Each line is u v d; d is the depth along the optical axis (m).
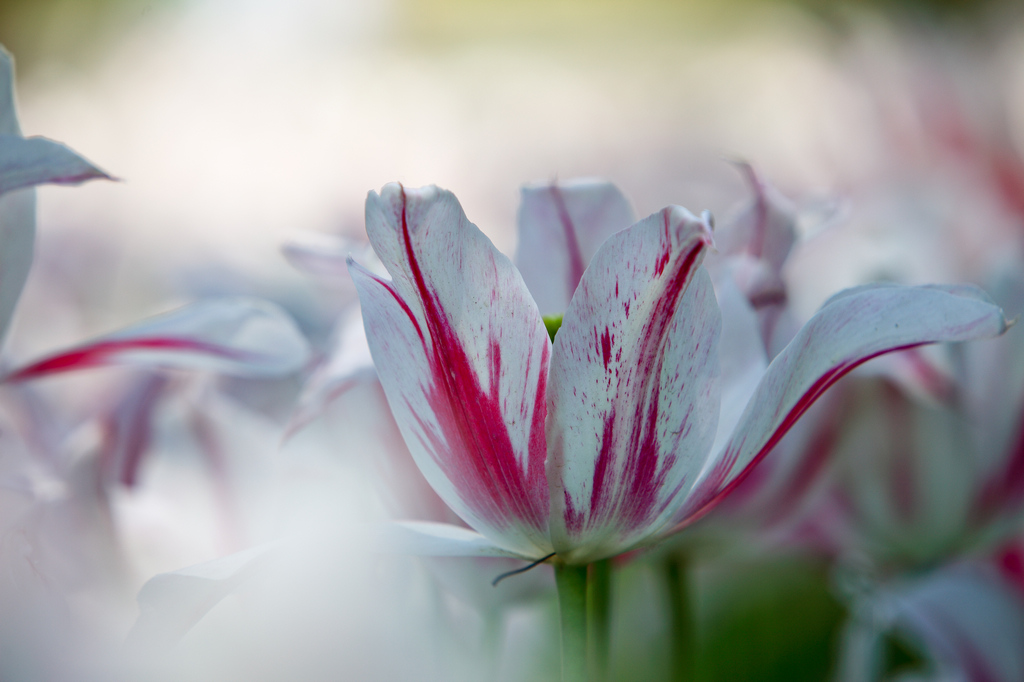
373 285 0.39
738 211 0.46
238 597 0.45
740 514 0.47
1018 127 0.85
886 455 0.52
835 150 0.92
